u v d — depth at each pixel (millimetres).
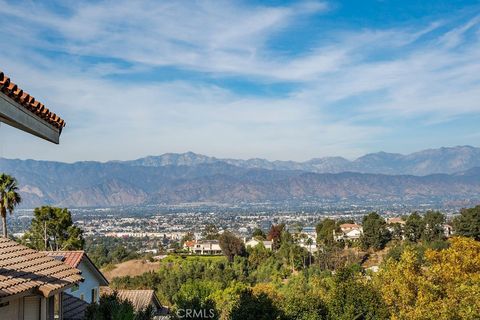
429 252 25281
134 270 88375
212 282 62250
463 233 85625
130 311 18703
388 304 23547
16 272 13195
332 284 26172
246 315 23516
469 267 24484
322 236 111750
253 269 88625
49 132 8797
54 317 17578
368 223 96000
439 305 21844
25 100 7465
